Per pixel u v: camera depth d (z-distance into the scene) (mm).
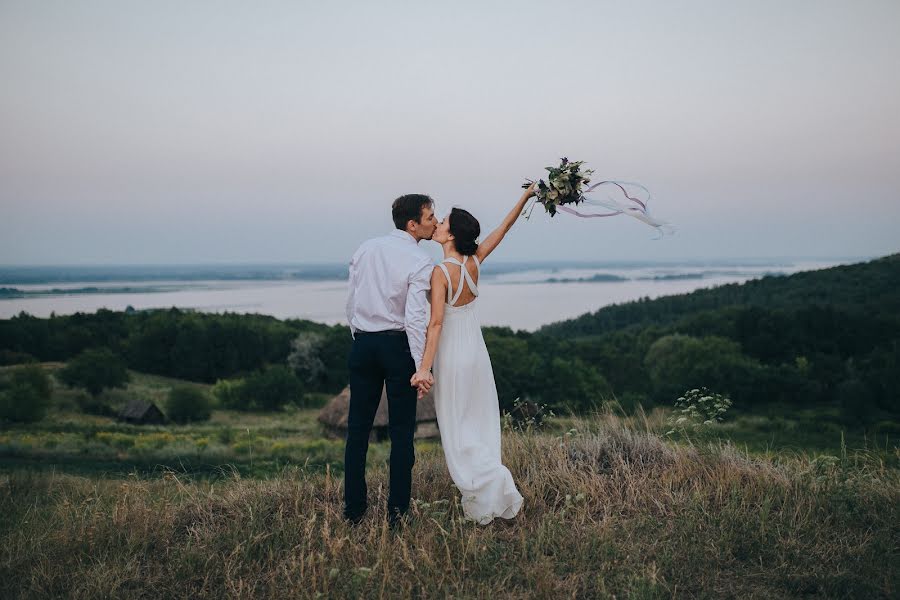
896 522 3494
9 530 3850
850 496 3676
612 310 113750
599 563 3096
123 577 3098
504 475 3527
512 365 57281
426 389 3398
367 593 2824
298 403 64438
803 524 3406
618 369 67125
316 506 3842
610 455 4418
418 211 3582
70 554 3363
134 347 82812
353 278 3568
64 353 83375
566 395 55969
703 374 61812
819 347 69500
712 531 3367
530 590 2820
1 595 2973
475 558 3088
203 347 81188
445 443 3648
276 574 3057
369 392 3596
